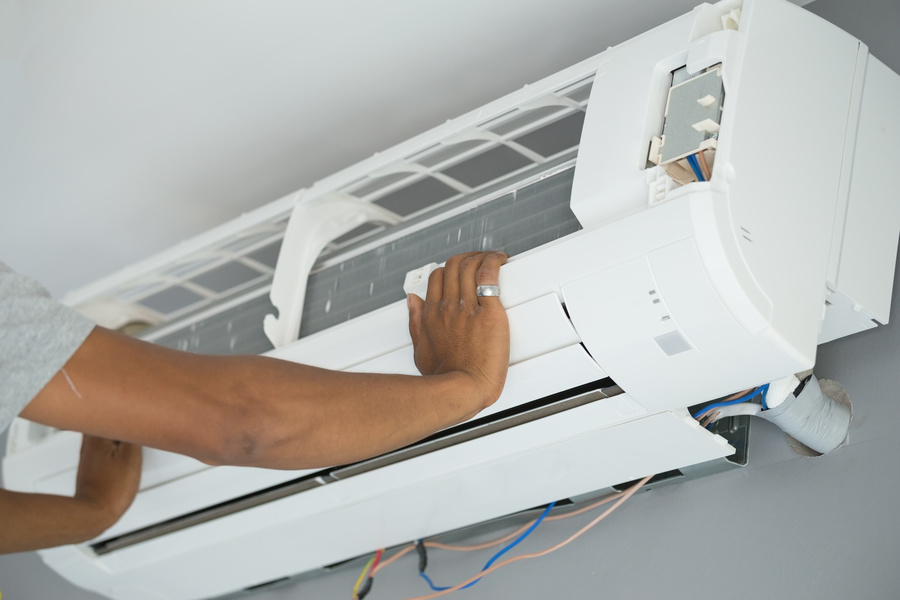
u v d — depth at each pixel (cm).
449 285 112
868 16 149
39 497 132
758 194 104
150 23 165
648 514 141
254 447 79
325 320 145
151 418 74
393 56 170
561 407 120
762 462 133
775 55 114
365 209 159
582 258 106
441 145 144
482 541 159
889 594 113
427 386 94
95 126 188
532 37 165
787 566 124
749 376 106
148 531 164
